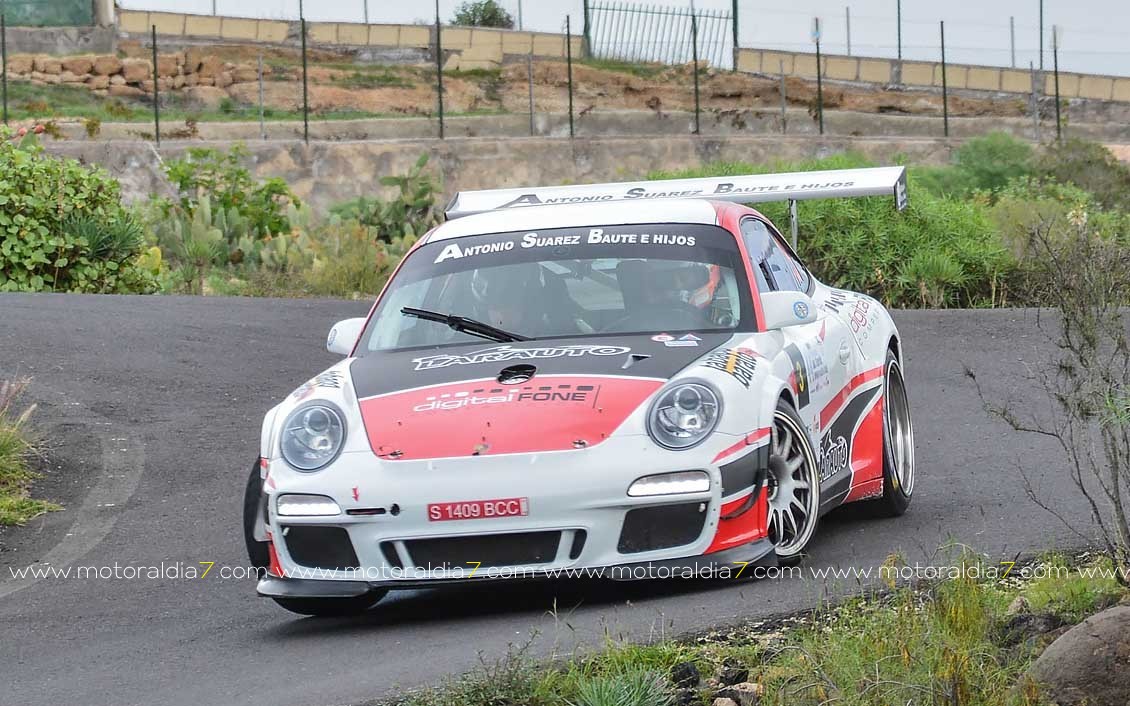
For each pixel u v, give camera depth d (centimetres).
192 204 8631
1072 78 17238
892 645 1606
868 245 6469
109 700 1838
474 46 18075
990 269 6281
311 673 1862
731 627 1823
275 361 4678
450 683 1650
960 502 2747
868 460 2598
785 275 2667
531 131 13375
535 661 1697
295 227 8344
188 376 4419
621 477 1962
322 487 2028
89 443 3703
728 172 8888
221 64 16212
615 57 17925
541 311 2364
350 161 11844
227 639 2156
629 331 2312
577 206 2661
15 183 6047
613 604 2034
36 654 2156
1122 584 1791
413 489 1986
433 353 2295
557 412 2027
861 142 13175
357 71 17100
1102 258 1886
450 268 2505
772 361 2212
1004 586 1947
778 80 17038
